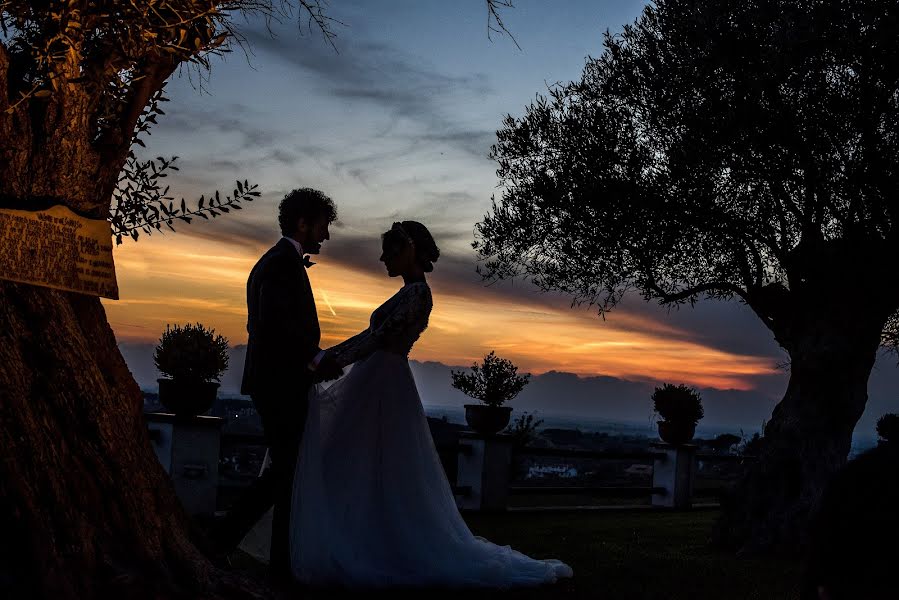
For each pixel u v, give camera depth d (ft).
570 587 15.80
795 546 21.97
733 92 21.94
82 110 11.29
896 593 2.39
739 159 21.98
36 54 10.78
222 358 22.90
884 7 19.48
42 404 10.21
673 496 37.42
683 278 24.59
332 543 14.51
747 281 23.93
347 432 15.55
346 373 16.06
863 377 23.21
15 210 10.64
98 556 9.95
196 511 22.56
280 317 14.84
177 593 10.34
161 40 11.76
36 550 9.49
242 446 24.14
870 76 20.49
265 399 14.93
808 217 22.44
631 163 23.65
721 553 22.63
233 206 13.19
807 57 20.58
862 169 20.89
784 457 23.11
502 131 26.22
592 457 35.40
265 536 16.75
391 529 15.21
